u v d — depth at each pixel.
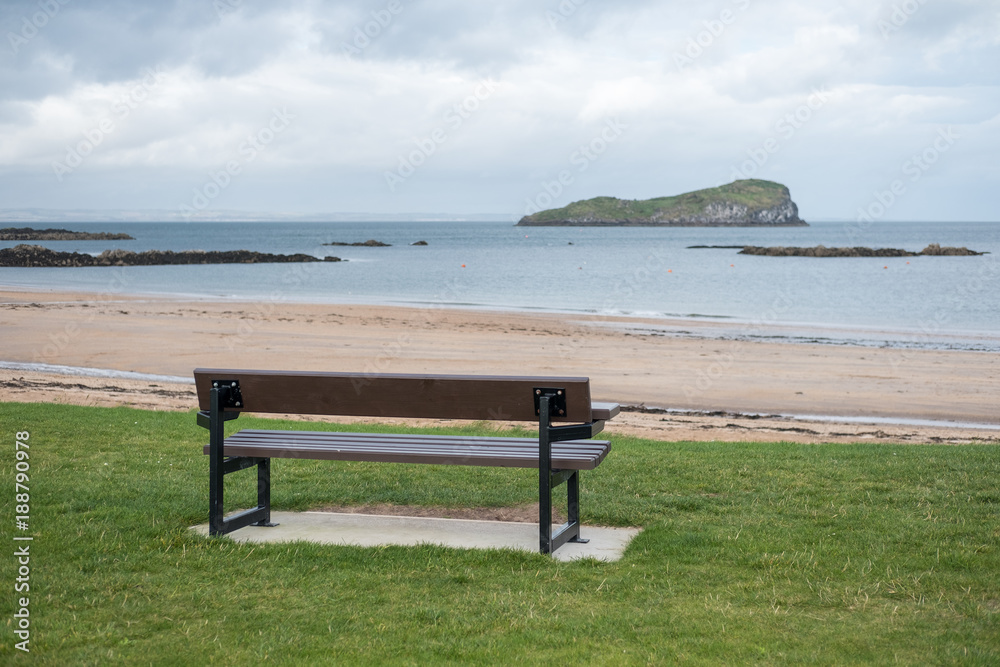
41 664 3.11
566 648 3.32
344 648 3.31
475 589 4.07
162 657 3.21
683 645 3.34
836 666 3.12
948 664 3.12
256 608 3.77
